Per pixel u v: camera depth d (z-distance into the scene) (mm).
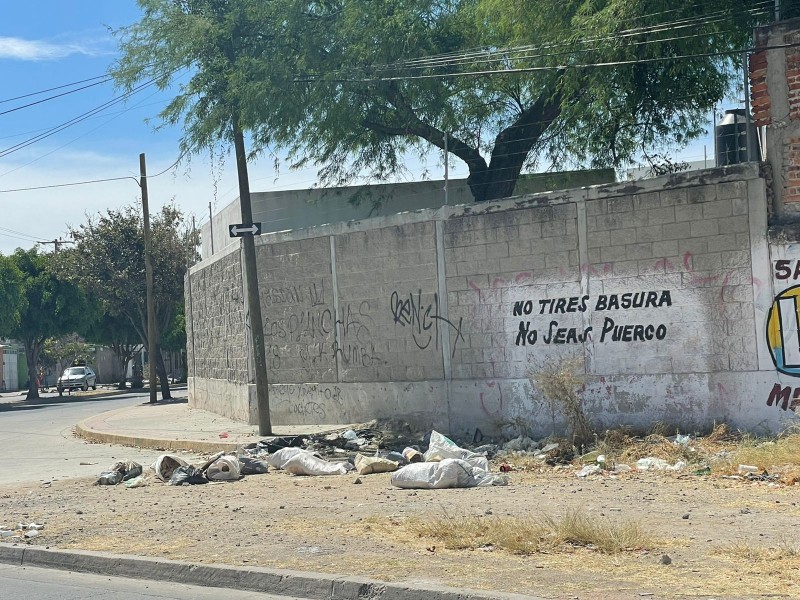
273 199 24219
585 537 8047
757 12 17109
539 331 15797
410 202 24391
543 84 21062
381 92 21734
